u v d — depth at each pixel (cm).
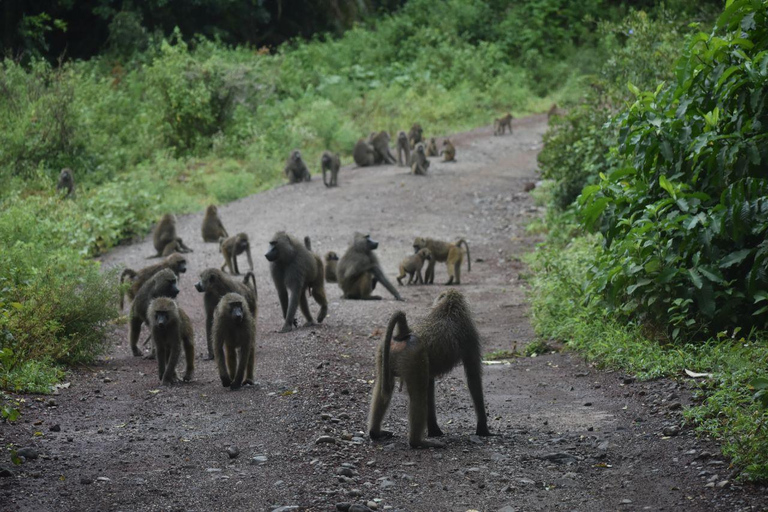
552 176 2155
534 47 5497
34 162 2623
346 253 1567
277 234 1290
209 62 3384
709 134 1006
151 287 1168
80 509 609
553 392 942
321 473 681
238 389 967
